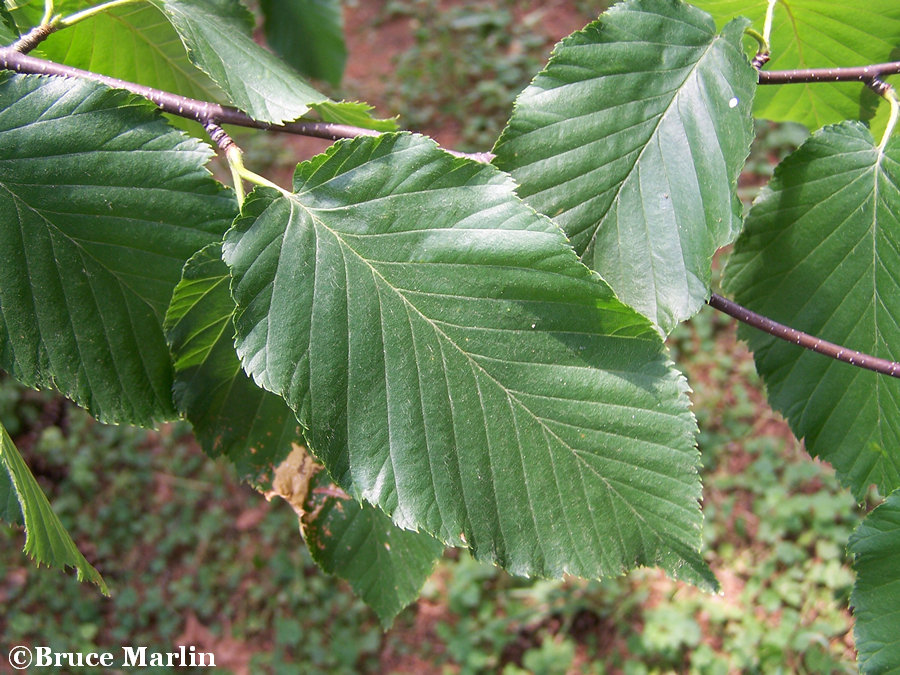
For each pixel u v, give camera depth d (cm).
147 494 81
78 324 17
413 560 20
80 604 74
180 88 25
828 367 19
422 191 16
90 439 85
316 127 18
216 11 20
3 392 86
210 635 72
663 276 17
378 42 128
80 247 17
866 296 19
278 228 16
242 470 19
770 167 90
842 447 19
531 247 15
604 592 66
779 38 22
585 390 15
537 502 15
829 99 23
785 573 63
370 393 15
